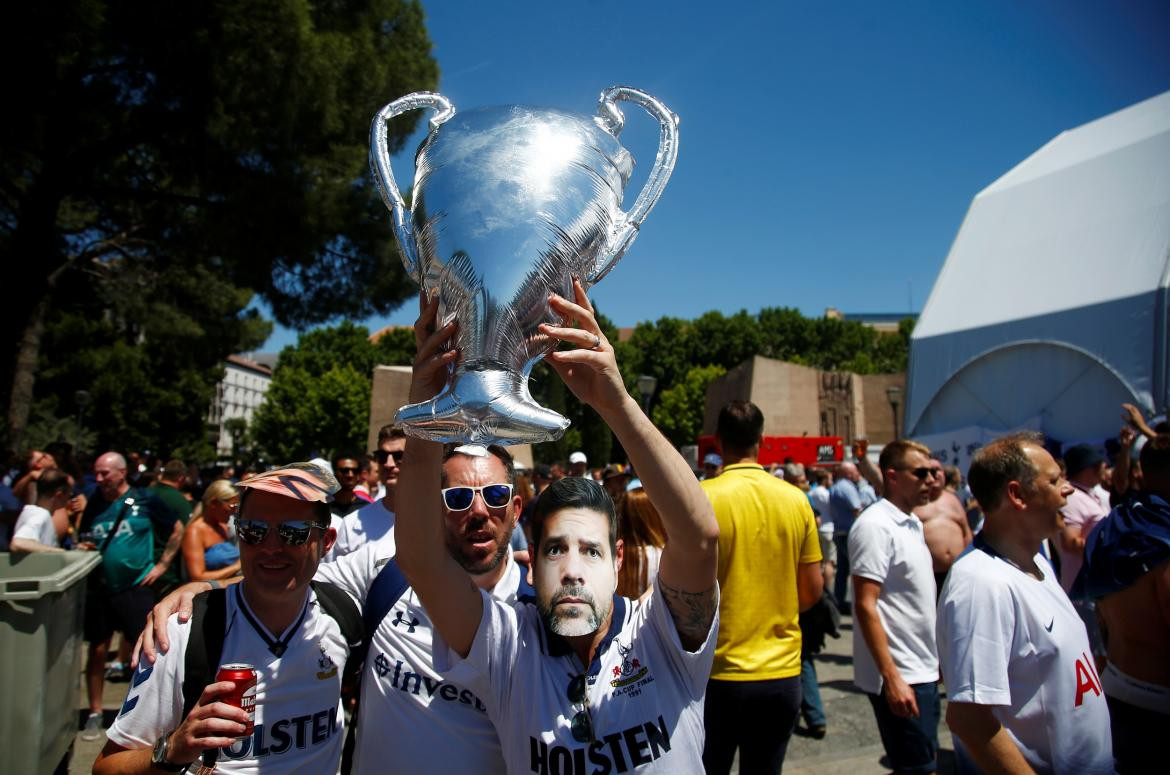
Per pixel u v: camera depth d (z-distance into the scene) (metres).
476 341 1.20
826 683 6.35
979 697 2.17
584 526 1.75
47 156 11.29
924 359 16.91
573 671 1.76
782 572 3.28
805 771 4.45
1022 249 15.97
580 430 30.78
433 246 1.29
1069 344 13.51
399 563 1.75
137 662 1.88
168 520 5.37
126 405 32.66
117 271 18.88
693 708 1.76
